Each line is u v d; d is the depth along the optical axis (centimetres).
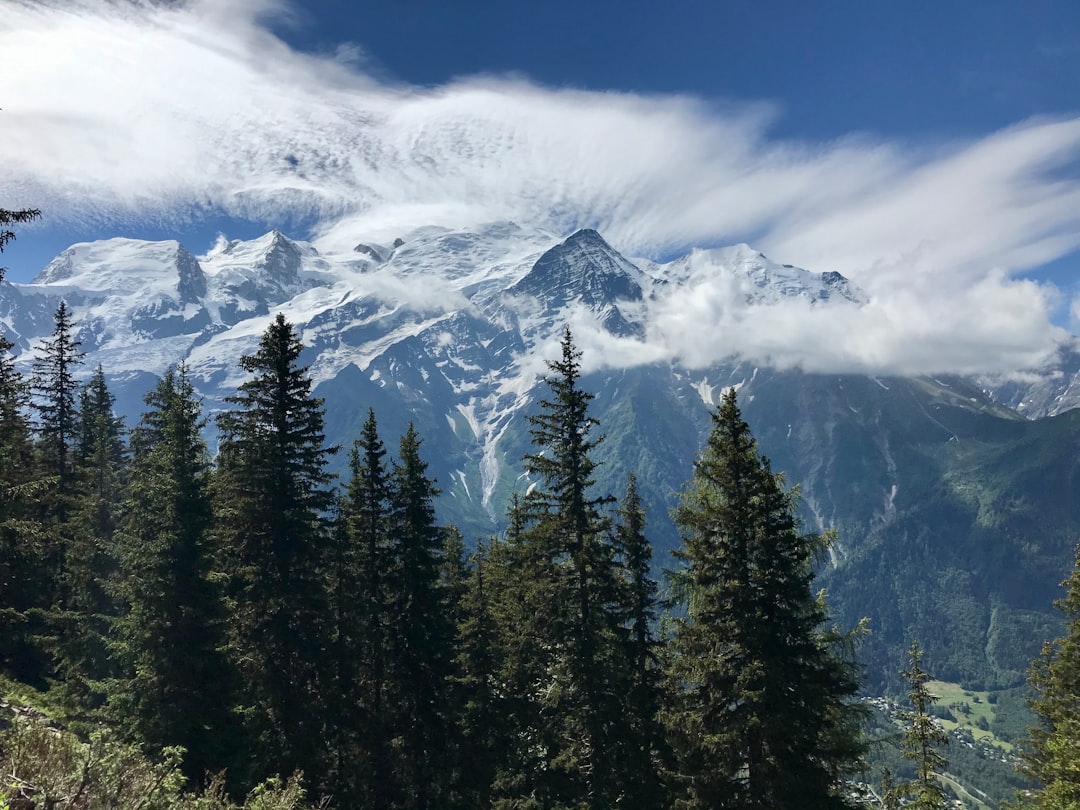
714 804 1747
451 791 2519
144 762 1064
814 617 1777
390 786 2456
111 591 2423
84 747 981
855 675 1781
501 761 2606
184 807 1080
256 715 2212
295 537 2428
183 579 2131
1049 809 2094
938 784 2302
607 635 2230
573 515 2191
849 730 1750
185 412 2419
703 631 1808
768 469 1845
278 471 2455
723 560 1809
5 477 2494
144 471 2553
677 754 2142
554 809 2334
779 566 1769
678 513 1917
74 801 941
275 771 2155
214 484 2444
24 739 1060
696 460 1912
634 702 2259
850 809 1716
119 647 2138
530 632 2309
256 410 2481
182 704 2023
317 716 2342
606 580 2255
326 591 2556
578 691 2164
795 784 1627
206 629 2172
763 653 1727
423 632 2583
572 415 2225
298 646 2334
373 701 2584
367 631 2583
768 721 1627
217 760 2025
